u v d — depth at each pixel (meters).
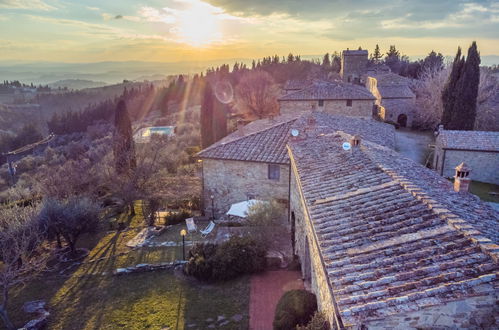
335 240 8.15
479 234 6.77
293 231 19.64
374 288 6.16
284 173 23.02
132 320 14.50
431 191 9.85
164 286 17.00
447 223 7.43
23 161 57.84
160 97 124.62
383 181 10.73
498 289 5.43
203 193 26.19
